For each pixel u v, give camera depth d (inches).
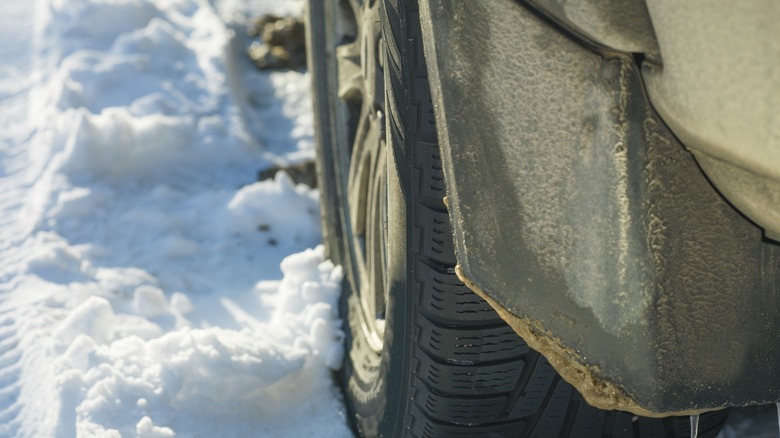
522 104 69.7
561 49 67.9
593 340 71.0
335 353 116.6
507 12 69.3
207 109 176.9
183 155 163.8
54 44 196.1
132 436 101.4
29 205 151.6
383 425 99.6
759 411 111.0
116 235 144.6
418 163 84.7
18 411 111.3
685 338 69.7
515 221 71.3
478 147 71.6
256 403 110.0
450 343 87.3
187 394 106.3
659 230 67.9
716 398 71.7
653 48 65.2
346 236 122.0
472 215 72.6
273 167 165.8
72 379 107.5
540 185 70.1
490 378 88.6
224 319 127.7
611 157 67.3
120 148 158.6
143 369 107.5
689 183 68.0
